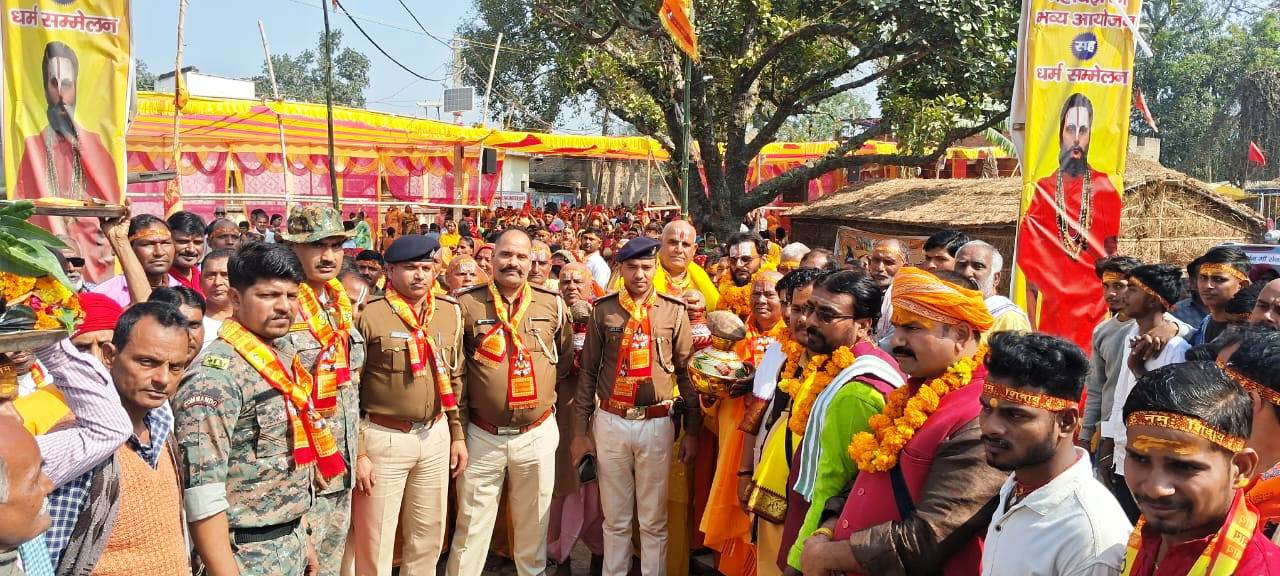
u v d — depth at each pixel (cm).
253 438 338
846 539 276
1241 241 1278
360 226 600
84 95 588
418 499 460
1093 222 652
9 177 576
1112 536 222
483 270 750
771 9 1702
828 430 318
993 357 229
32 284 219
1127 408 192
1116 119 648
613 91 1830
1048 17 646
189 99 1453
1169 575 192
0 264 215
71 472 244
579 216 2523
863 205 1536
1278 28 3678
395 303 448
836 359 329
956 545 260
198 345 368
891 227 1399
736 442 454
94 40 588
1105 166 650
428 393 450
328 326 391
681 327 506
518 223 1939
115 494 260
